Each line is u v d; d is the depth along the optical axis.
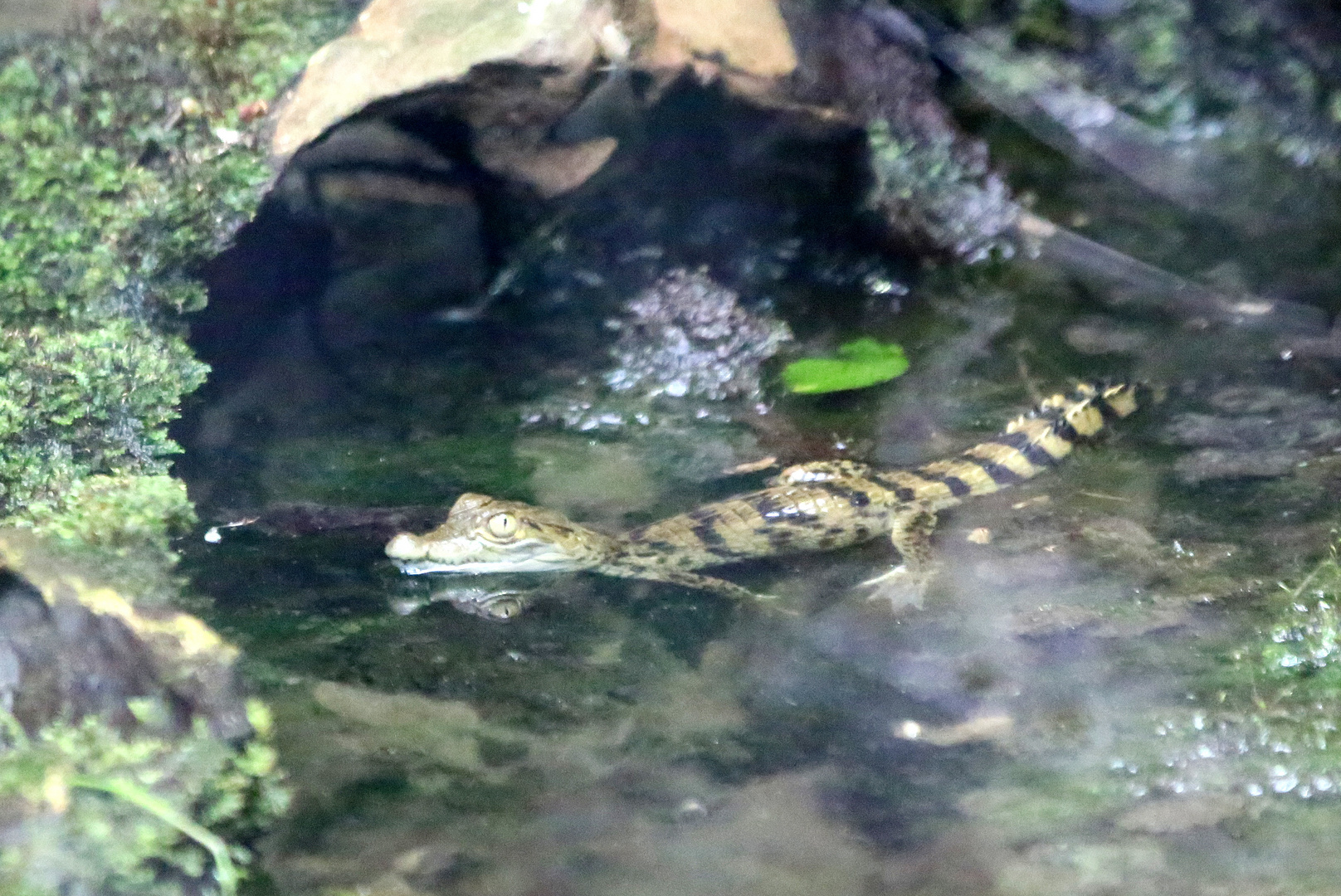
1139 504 6.54
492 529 6.02
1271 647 5.27
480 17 7.76
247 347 8.19
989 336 8.70
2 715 4.12
